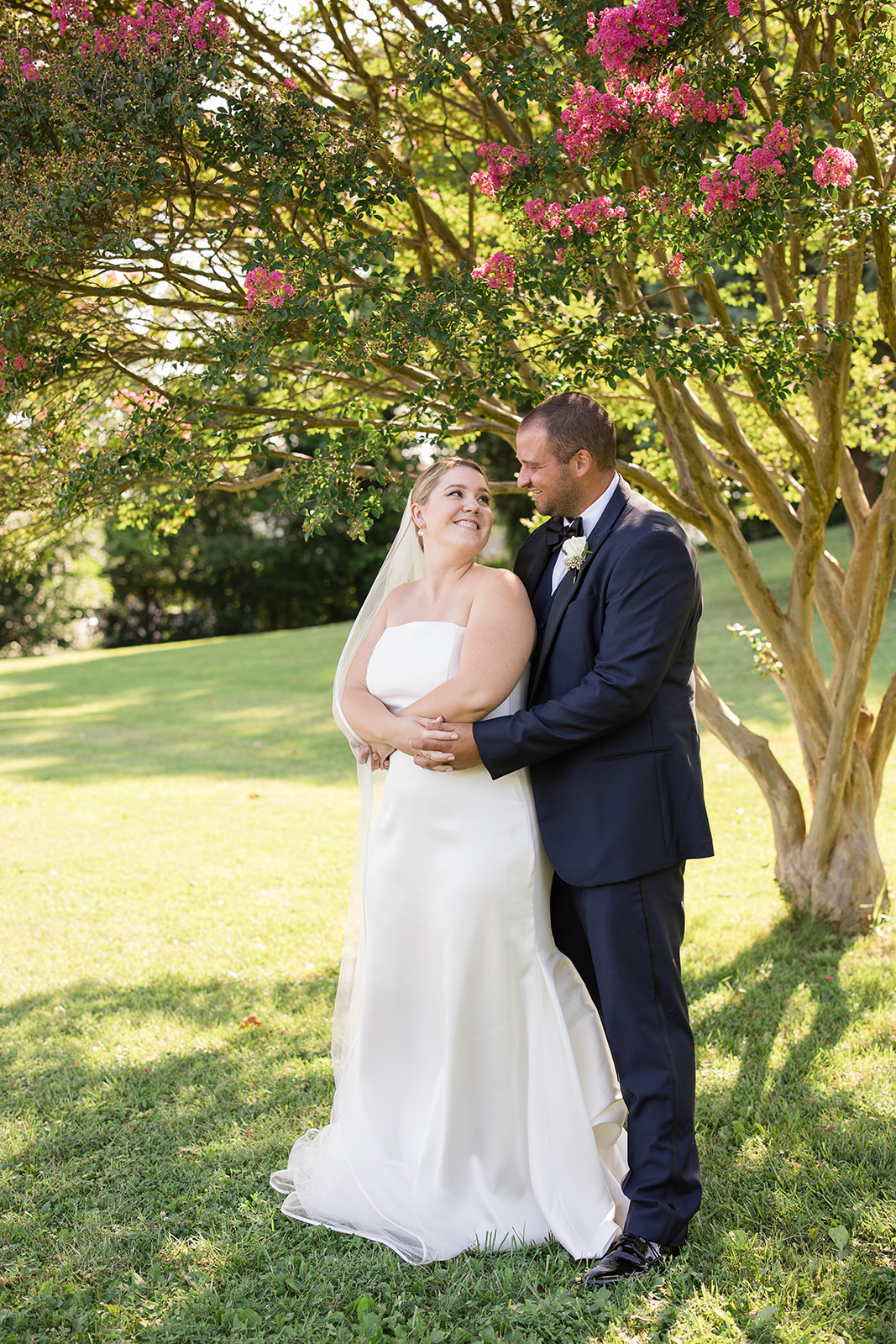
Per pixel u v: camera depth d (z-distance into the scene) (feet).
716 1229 7.87
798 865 15.26
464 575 8.68
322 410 14.38
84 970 14.83
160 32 8.88
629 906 7.85
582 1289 7.30
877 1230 7.72
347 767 30.45
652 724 8.04
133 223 9.36
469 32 9.29
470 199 13.67
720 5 8.60
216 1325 7.11
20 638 105.81
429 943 8.55
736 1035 11.63
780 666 15.99
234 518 110.42
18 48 9.09
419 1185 8.44
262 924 16.81
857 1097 9.87
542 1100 8.27
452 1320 7.08
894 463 12.91
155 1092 10.81
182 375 11.64
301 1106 10.39
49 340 11.41
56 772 31.50
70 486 10.62
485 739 7.86
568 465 8.23
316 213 9.96
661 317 10.26
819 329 11.11
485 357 9.99
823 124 14.47
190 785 28.71
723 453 18.13
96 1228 8.31
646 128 9.04
